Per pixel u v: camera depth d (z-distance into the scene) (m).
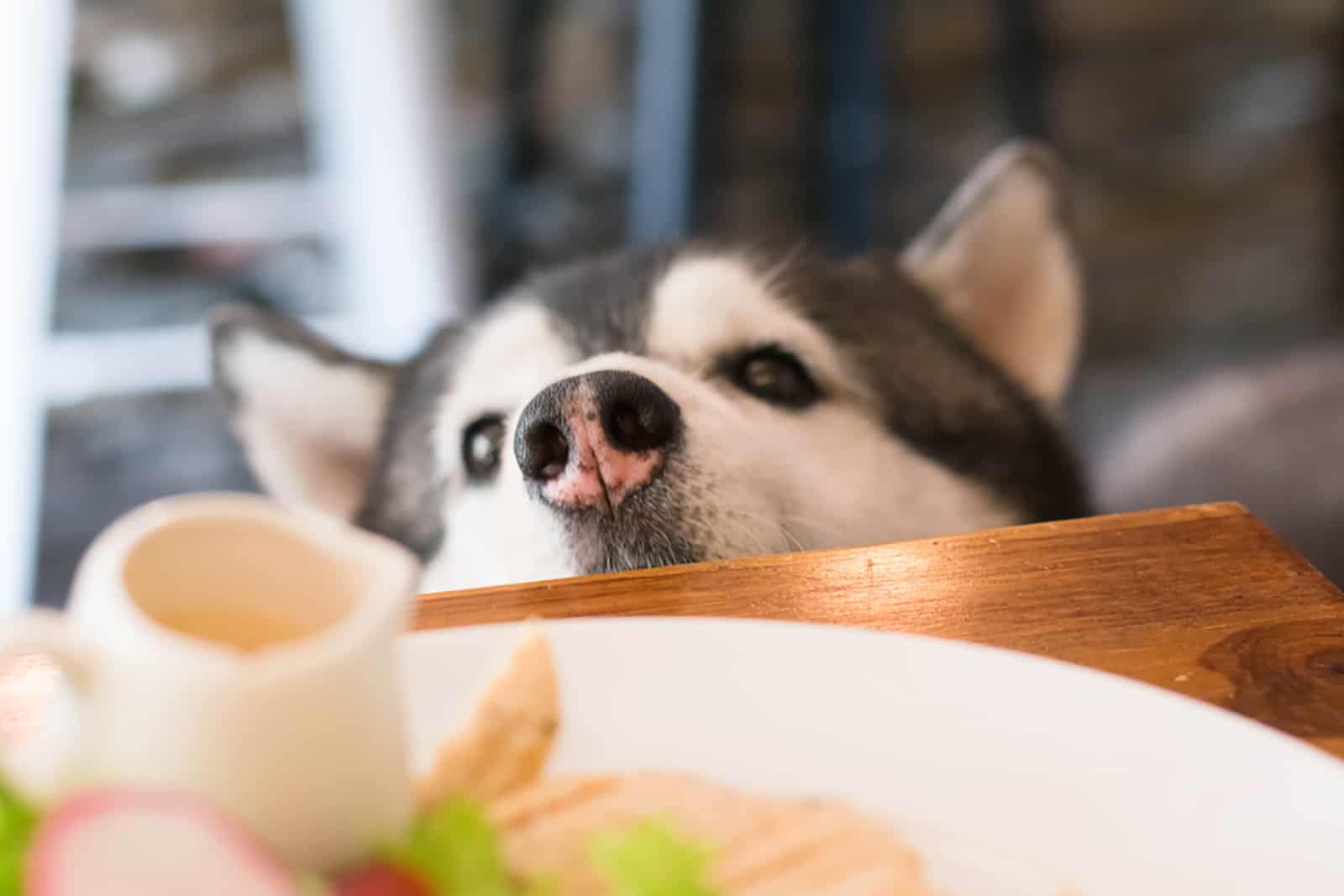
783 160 1.43
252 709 0.24
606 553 0.44
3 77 1.34
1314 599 0.35
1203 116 1.58
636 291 0.53
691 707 0.31
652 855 0.24
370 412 0.57
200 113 1.42
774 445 0.47
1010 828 0.29
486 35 1.47
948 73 1.52
